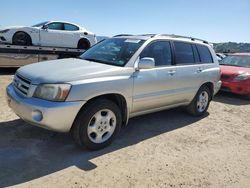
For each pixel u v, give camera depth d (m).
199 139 5.01
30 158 3.75
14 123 4.96
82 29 13.72
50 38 12.28
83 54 5.34
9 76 10.12
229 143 4.95
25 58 10.95
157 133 5.12
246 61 10.09
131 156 4.07
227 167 4.01
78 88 3.71
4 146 4.05
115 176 3.48
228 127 5.89
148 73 4.70
